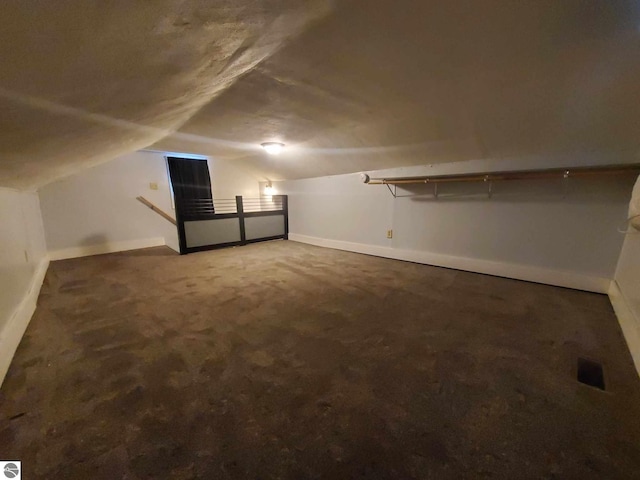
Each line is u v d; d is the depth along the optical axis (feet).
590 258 7.28
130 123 5.12
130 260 11.49
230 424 3.40
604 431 3.24
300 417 3.51
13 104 2.56
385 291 7.73
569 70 4.45
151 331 5.65
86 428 3.34
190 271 9.85
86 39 1.90
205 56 3.12
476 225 9.08
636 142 6.05
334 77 4.79
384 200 11.35
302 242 15.31
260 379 4.21
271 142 9.87
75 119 3.69
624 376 4.14
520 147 7.27
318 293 7.66
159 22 2.05
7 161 4.70
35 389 4.00
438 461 2.92
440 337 5.31
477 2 3.09
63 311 6.60
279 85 5.10
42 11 1.46
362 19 3.29
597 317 5.96
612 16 3.31
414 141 8.15
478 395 3.84
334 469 2.85
